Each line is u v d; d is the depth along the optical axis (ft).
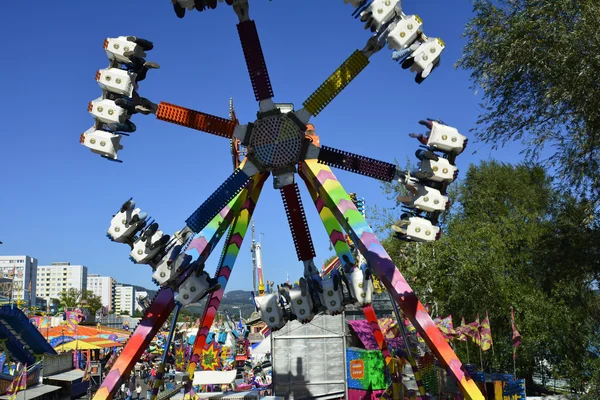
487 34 74.08
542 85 72.43
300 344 95.14
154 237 53.67
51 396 130.21
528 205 152.05
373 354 92.32
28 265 563.89
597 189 76.02
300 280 62.34
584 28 63.10
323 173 63.46
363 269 64.59
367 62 56.49
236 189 57.47
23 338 116.47
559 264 91.35
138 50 54.65
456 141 53.21
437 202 54.08
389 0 52.01
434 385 90.17
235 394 90.22
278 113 57.00
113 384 54.34
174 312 64.85
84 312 252.21
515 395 89.56
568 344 110.83
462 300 118.01
